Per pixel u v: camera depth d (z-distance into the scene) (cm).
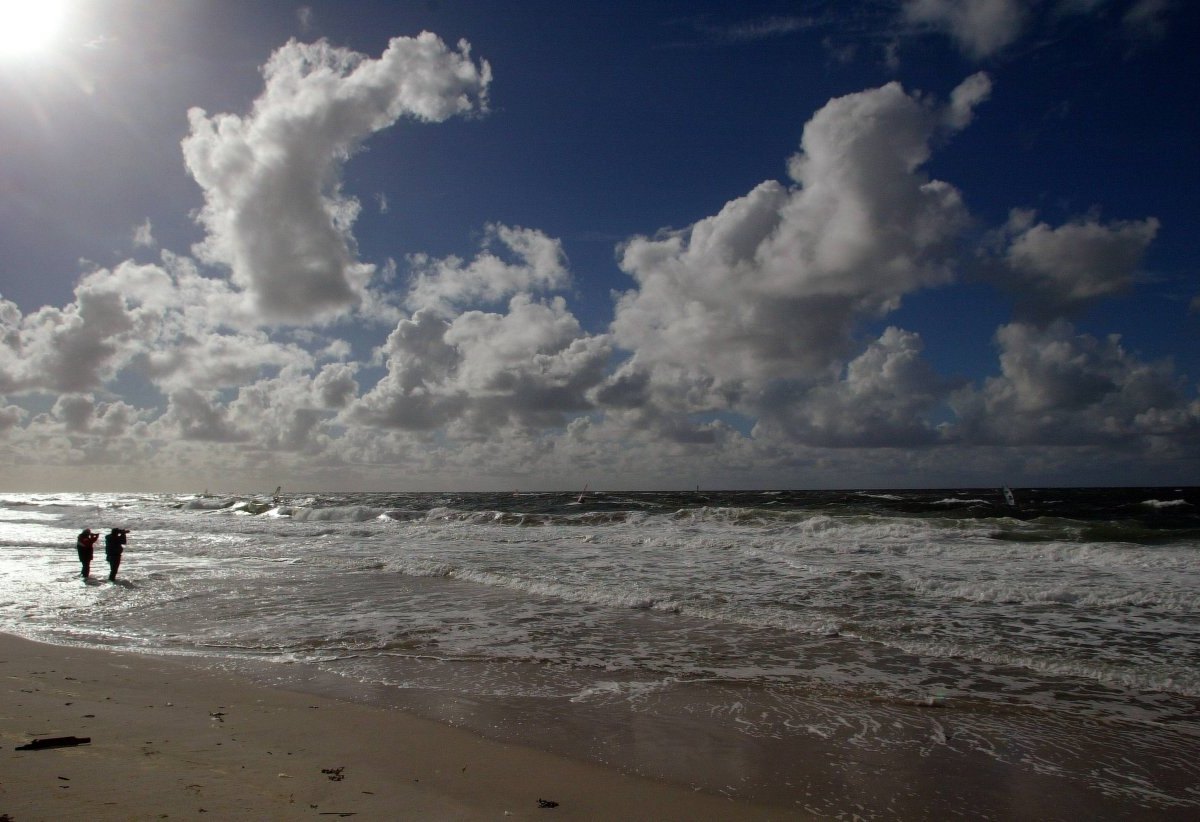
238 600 1334
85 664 852
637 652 938
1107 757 590
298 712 680
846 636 1013
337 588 1472
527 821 443
